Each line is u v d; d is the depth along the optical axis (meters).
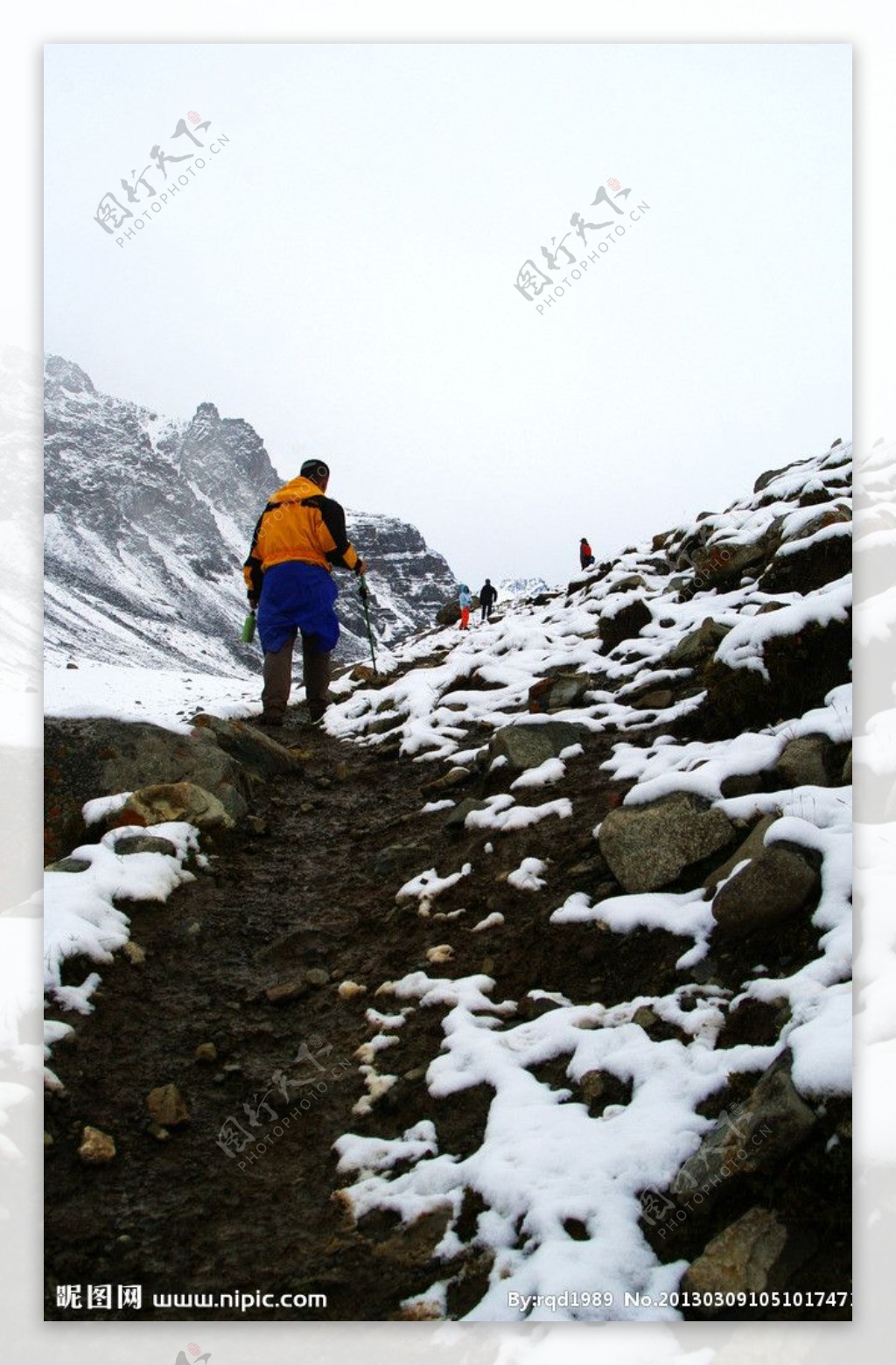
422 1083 3.69
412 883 5.13
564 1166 3.05
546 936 4.31
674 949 3.91
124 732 6.14
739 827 4.34
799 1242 2.61
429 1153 3.36
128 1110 3.70
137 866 5.09
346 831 6.28
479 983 4.17
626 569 11.65
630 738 6.20
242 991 4.46
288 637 8.99
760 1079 3.07
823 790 4.25
